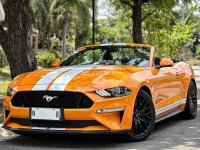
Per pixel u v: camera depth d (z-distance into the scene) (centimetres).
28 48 943
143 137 664
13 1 916
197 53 6856
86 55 791
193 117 912
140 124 657
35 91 615
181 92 848
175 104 816
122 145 632
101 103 599
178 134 725
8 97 644
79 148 617
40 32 4388
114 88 614
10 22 923
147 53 771
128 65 740
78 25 4081
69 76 637
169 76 775
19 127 628
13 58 930
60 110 602
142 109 663
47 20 4300
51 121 611
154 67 747
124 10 2353
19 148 619
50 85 614
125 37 5609
